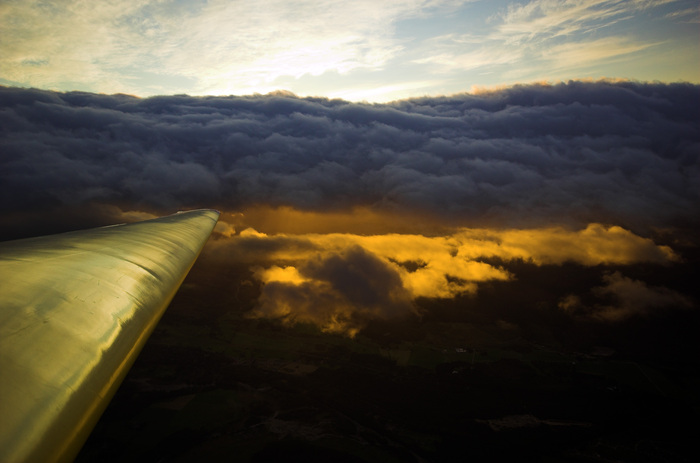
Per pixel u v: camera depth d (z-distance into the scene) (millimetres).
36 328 4125
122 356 4895
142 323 6012
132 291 6605
